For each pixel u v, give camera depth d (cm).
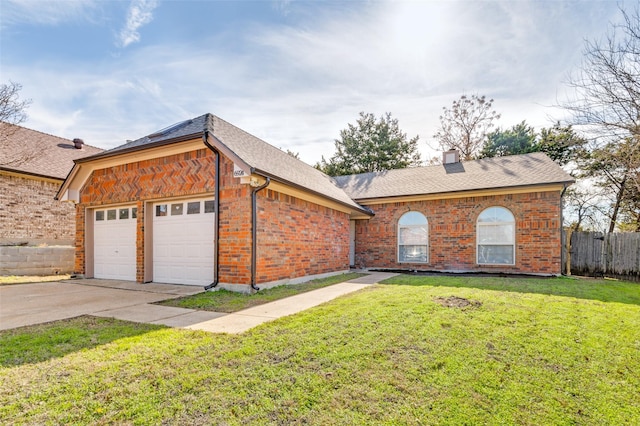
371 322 499
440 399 288
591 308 600
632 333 462
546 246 1175
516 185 1187
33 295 773
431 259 1355
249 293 771
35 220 1396
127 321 529
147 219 960
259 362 357
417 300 648
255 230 798
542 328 476
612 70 899
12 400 278
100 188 1048
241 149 862
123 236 1030
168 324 509
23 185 1363
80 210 1096
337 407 273
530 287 838
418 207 1393
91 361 358
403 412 267
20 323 517
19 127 1452
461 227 1312
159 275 952
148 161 954
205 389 299
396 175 1667
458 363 357
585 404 286
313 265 1080
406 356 374
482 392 301
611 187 1884
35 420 252
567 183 1117
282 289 834
